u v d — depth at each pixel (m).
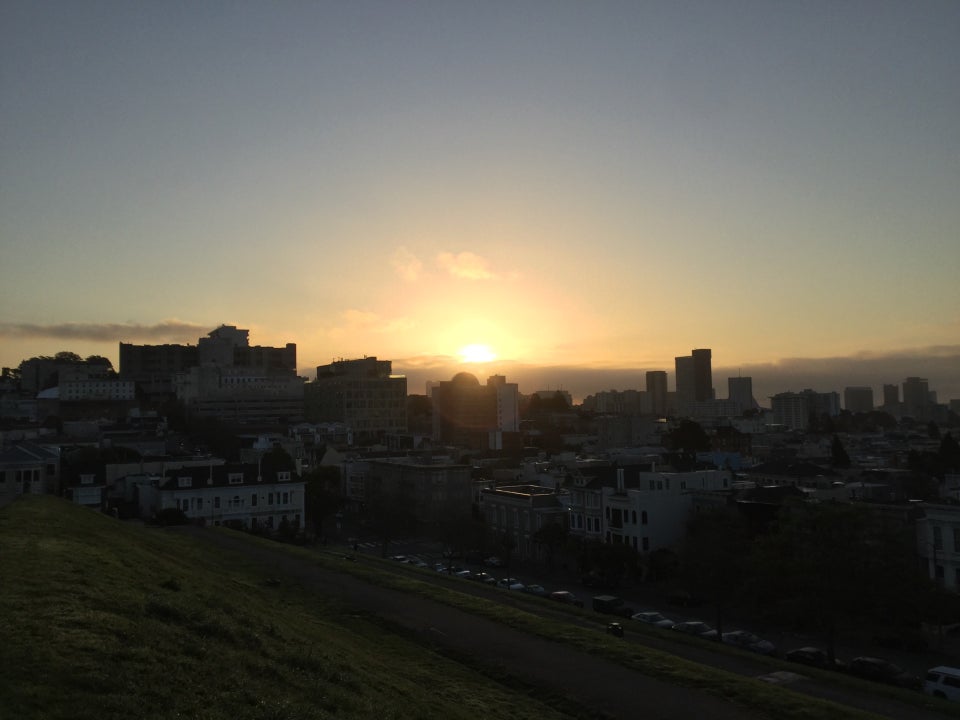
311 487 139.38
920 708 40.66
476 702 35.38
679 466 148.75
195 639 27.83
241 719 22.38
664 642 53.72
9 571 30.48
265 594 55.25
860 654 67.25
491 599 68.62
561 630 48.44
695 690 38.16
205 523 115.06
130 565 38.69
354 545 137.50
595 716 34.91
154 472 139.88
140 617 28.36
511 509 133.75
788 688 43.28
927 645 67.81
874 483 137.12
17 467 113.88
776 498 102.31
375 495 166.75
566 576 110.62
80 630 24.66
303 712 24.28
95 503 123.12
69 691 20.50
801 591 63.78
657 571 102.31
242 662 27.25
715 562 75.12
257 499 127.62
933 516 83.75
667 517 108.38
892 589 62.25
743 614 82.62
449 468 161.62
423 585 62.34
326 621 49.69
